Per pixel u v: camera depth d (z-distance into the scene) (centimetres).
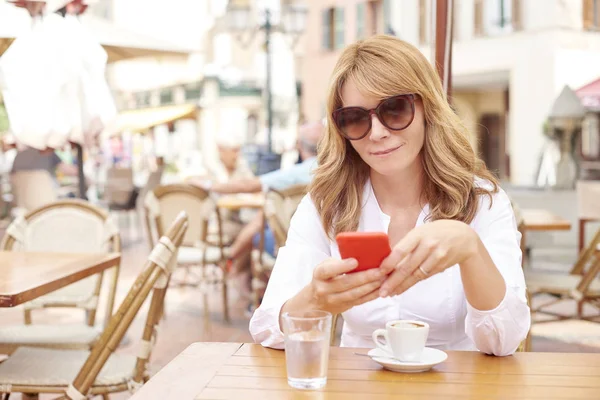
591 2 1341
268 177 541
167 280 240
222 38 2230
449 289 181
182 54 580
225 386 137
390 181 189
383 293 136
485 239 179
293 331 134
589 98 916
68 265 295
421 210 188
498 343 154
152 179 1023
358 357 155
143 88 1747
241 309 594
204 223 552
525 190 852
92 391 246
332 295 138
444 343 184
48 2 428
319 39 2048
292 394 131
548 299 607
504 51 1483
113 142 1609
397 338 146
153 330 247
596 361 151
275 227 461
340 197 191
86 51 436
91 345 319
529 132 1430
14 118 422
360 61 173
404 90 170
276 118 2492
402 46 174
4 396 271
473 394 130
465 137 184
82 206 376
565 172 846
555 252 761
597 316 457
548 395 130
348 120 171
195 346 166
